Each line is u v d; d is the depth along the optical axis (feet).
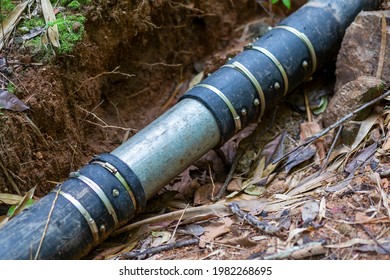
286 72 3.18
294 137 3.28
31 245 2.65
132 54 3.54
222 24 3.81
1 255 2.62
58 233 2.69
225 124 3.02
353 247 2.60
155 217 2.91
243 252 2.69
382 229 2.64
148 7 3.43
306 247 2.60
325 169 2.99
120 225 2.84
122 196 2.79
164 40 3.64
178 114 2.97
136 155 2.85
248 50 3.22
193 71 3.76
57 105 3.07
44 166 3.04
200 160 3.27
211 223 2.87
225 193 3.07
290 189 2.96
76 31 3.15
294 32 3.25
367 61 3.18
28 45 3.08
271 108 3.38
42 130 3.05
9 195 2.96
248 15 3.93
